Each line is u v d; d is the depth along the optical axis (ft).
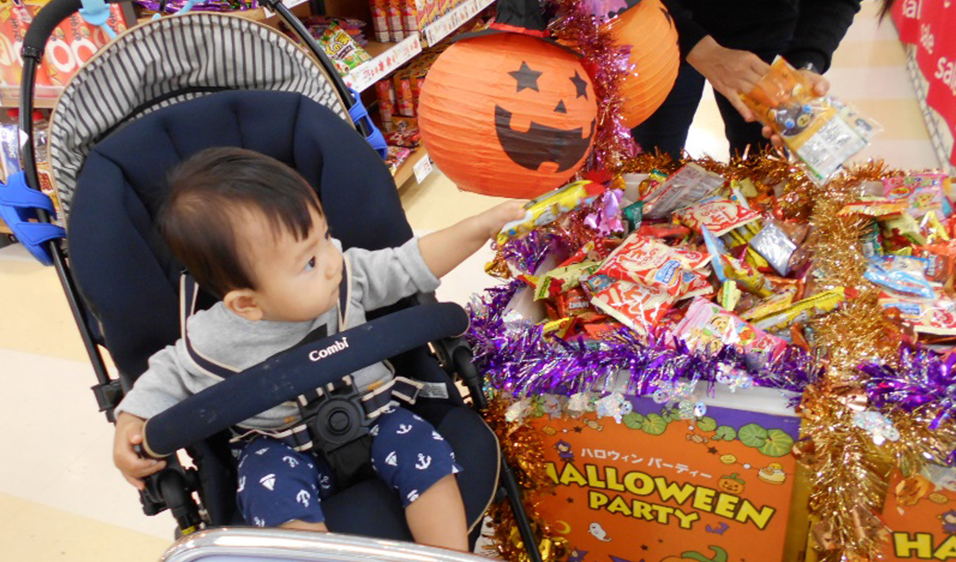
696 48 4.79
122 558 5.60
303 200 3.25
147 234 3.91
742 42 5.79
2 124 8.90
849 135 4.32
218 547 2.26
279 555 2.24
